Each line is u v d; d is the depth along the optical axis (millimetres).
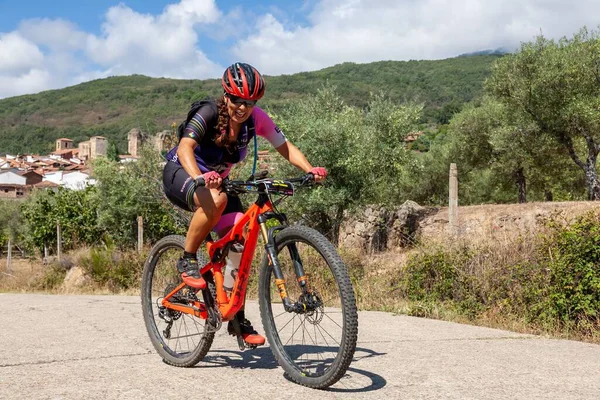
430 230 15602
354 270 9023
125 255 14453
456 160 31625
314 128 16625
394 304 6977
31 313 5906
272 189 2918
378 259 9570
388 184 18078
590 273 5180
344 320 2615
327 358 2875
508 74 23250
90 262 14523
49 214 28234
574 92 22188
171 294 3457
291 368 2900
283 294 2857
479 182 33938
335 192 16469
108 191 25469
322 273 2932
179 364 3283
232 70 3027
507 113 25078
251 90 2992
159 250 3652
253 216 2988
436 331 4812
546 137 23094
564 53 22172
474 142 30359
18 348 3822
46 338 4242
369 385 2871
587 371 3346
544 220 6895
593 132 22609
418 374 3133
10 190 100062
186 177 3164
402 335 4523
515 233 6961
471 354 3768
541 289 5629
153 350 3758
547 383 3025
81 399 2576
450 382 2979
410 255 7680
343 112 18031
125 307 6598
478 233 7594
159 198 23984
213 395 2656
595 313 5137
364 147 17188
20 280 16906
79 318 5441
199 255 3293
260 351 3717
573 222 6270
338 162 16312
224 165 3238
